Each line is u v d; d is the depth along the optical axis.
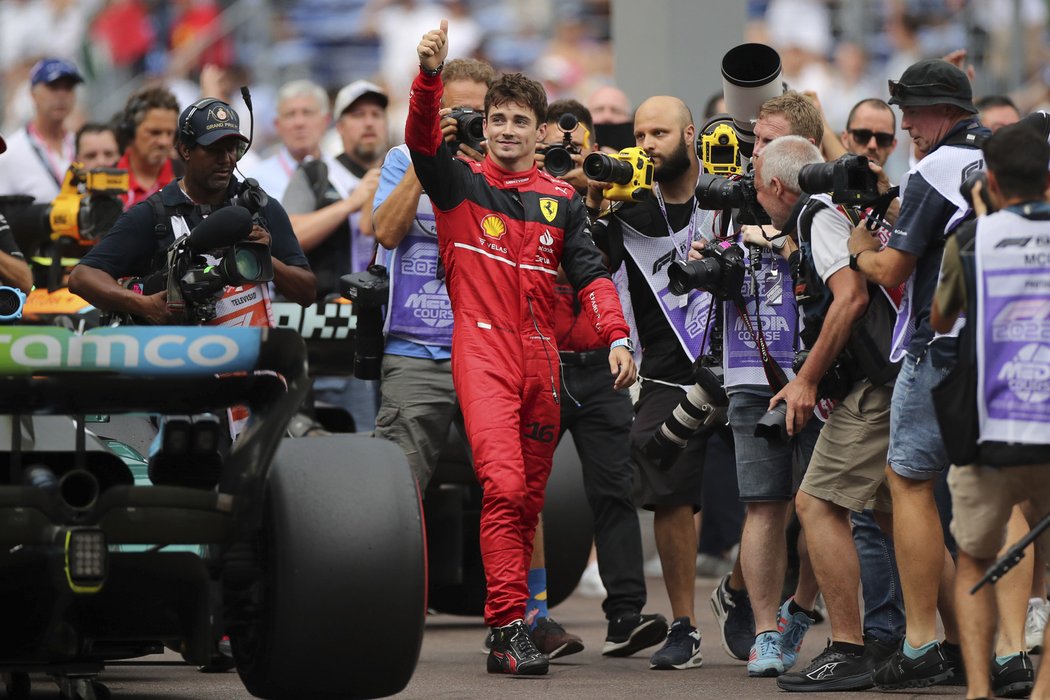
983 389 13.41
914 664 15.68
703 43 27.56
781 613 18.31
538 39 53.34
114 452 14.55
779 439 16.38
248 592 12.84
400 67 51.59
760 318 17.39
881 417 16.06
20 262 16.61
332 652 12.58
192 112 16.03
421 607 12.85
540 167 19.06
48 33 50.97
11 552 12.10
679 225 18.97
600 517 19.17
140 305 15.13
